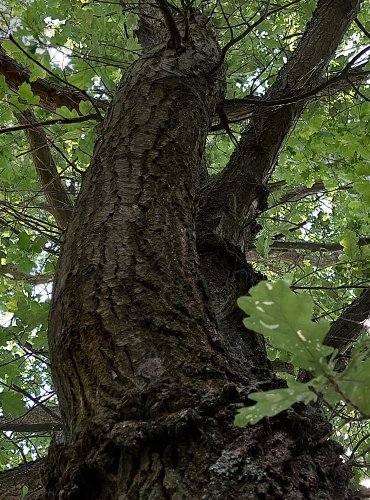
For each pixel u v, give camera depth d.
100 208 1.77
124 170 1.91
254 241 3.87
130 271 1.52
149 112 2.20
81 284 1.51
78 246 1.66
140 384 1.22
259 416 0.67
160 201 1.81
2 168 4.07
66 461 1.17
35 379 4.33
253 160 3.14
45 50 2.76
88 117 2.87
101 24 3.09
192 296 1.51
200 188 3.05
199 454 1.04
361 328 2.71
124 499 1.02
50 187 3.94
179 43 2.69
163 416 1.12
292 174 4.63
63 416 1.35
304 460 1.10
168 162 1.99
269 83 5.06
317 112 3.72
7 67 3.35
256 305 0.65
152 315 1.39
